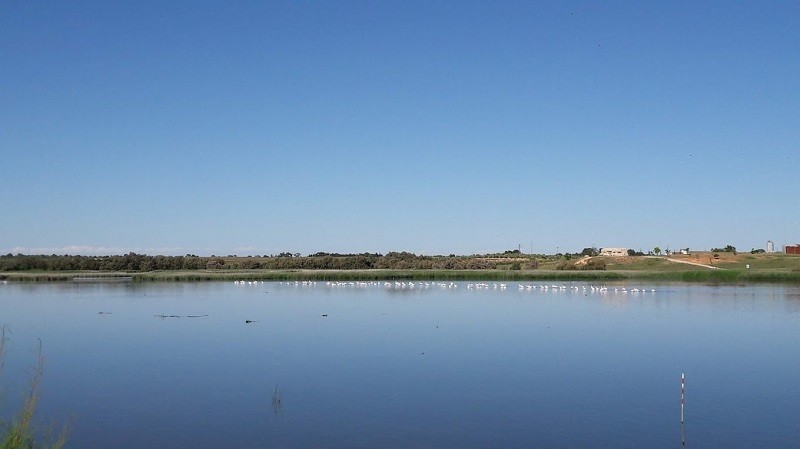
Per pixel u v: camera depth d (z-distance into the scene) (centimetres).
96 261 17888
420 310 7550
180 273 15412
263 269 18462
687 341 5128
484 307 7875
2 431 2345
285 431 2858
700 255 18425
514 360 4341
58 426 2916
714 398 3372
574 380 3766
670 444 2680
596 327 5981
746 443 2695
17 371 4078
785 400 3325
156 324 6312
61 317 6912
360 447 2661
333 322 6412
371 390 3544
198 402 3322
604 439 2750
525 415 3072
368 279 14138
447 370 4038
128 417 3069
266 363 4284
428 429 2880
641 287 11188
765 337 5350
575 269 17838
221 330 5853
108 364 4281
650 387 3597
